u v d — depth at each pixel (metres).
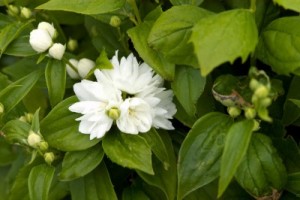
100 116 0.39
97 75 0.40
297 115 0.41
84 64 0.43
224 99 0.39
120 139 0.40
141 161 0.38
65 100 0.41
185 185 0.39
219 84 0.40
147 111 0.39
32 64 0.48
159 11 0.41
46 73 0.42
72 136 0.40
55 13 0.49
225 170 0.34
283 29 0.38
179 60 0.39
